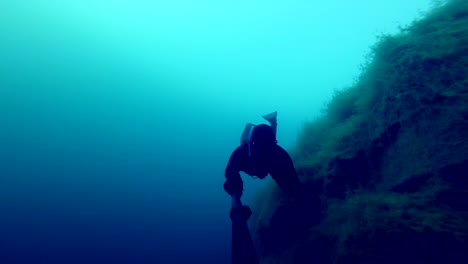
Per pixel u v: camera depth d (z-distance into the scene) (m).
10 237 16.94
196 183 25.36
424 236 1.63
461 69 1.98
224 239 15.15
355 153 2.78
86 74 48.78
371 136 2.67
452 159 1.80
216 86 76.69
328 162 3.00
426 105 2.09
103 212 20.06
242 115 67.50
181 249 14.59
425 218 1.70
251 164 2.28
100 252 15.11
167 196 22.39
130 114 44.69
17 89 40.28
